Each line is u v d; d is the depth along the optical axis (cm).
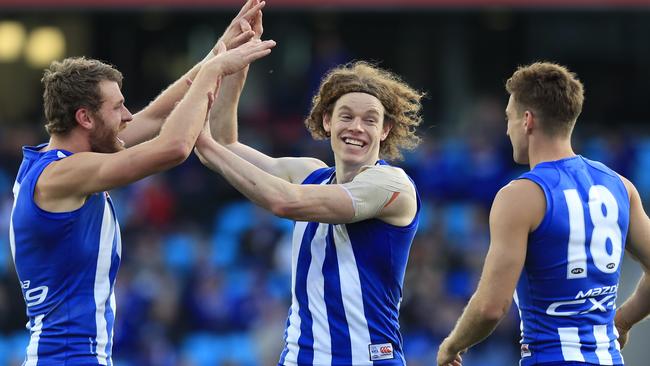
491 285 1453
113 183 1455
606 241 1480
